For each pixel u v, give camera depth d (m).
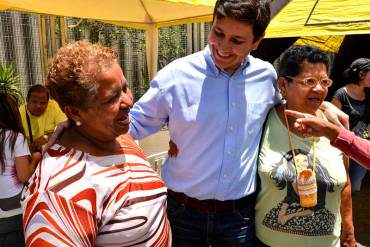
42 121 3.64
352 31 3.04
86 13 4.62
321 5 3.42
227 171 1.74
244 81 1.75
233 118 1.73
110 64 1.15
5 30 6.46
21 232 2.67
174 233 1.88
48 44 6.84
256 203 1.85
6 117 2.57
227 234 1.82
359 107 3.98
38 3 4.05
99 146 1.22
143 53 8.24
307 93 1.67
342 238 1.95
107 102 1.14
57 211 1.04
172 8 4.33
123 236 1.17
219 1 1.56
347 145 1.59
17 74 6.34
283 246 1.75
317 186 1.68
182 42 8.94
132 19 4.95
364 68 3.87
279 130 1.78
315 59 1.66
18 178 2.61
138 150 1.38
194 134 1.74
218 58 1.63
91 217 1.09
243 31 1.53
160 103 1.76
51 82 1.14
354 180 4.26
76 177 1.10
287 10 3.58
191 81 1.72
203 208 1.79
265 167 1.74
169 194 1.89
